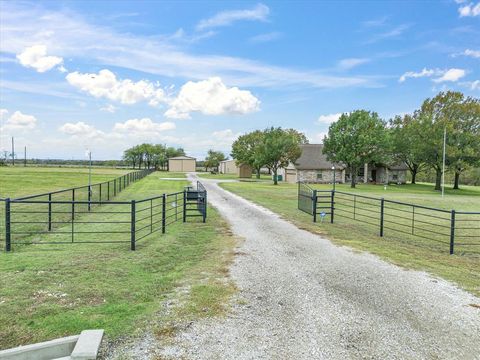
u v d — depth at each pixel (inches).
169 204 807.1
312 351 170.9
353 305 229.9
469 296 250.2
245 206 786.8
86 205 741.9
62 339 168.7
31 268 285.6
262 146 1881.2
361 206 925.2
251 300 234.5
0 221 522.0
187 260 333.7
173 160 3880.4
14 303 214.2
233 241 422.6
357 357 166.6
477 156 1711.4
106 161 4596.5
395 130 2133.4
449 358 167.5
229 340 179.5
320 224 576.7
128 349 167.8
